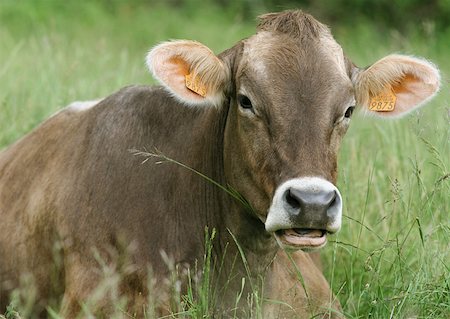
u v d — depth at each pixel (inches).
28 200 654.5
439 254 661.9
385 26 2063.2
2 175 686.5
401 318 617.3
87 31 1761.8
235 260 611.2
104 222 611.8
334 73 566.6
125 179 617.6
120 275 601.9
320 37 582.6
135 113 636.1
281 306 627.5
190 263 608.7
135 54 1518.2
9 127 871.1
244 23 2106.3
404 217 711.1
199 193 615.2
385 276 673.0
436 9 2066.9
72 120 669.3
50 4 1872.5
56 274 632.4
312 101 555.5
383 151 822.5
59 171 641.6
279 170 547.8
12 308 610.5
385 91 606.5
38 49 1263.5
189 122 624.1
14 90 978.7
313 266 669.3
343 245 696.4
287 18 589.3
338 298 681.6
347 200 715.4
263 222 571.5
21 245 651.5
